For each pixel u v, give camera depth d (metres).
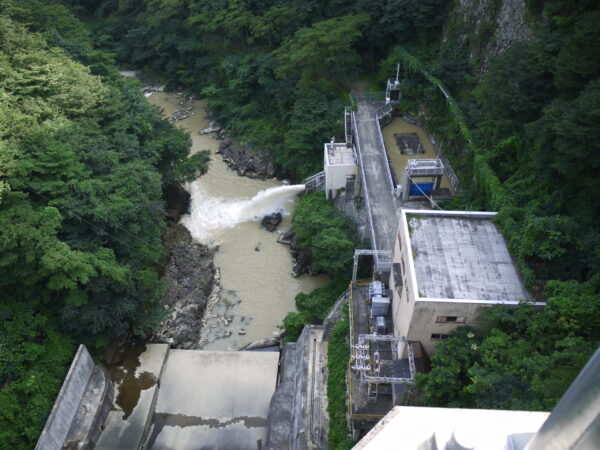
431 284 26.61
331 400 31.73
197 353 39.72
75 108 42.72
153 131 51.91
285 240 50.81
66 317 33.53
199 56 76.31
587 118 26.33
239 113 66.94
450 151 48.81
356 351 28.83
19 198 32.06
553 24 37.72
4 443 29.05
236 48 73.69
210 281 46.69
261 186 58.88
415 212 31.05
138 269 38.75
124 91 54.00
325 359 35.22
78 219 34.94
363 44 64.31
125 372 37.72
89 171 36.41
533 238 27.59
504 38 46.25
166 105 75.44
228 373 38.28
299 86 58.91
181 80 76.94
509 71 35.41
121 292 36.34
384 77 61.00
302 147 56.22
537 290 26.42
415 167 42.31
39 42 49.31
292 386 35.75
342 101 58.97
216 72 73.62
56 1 79.44
